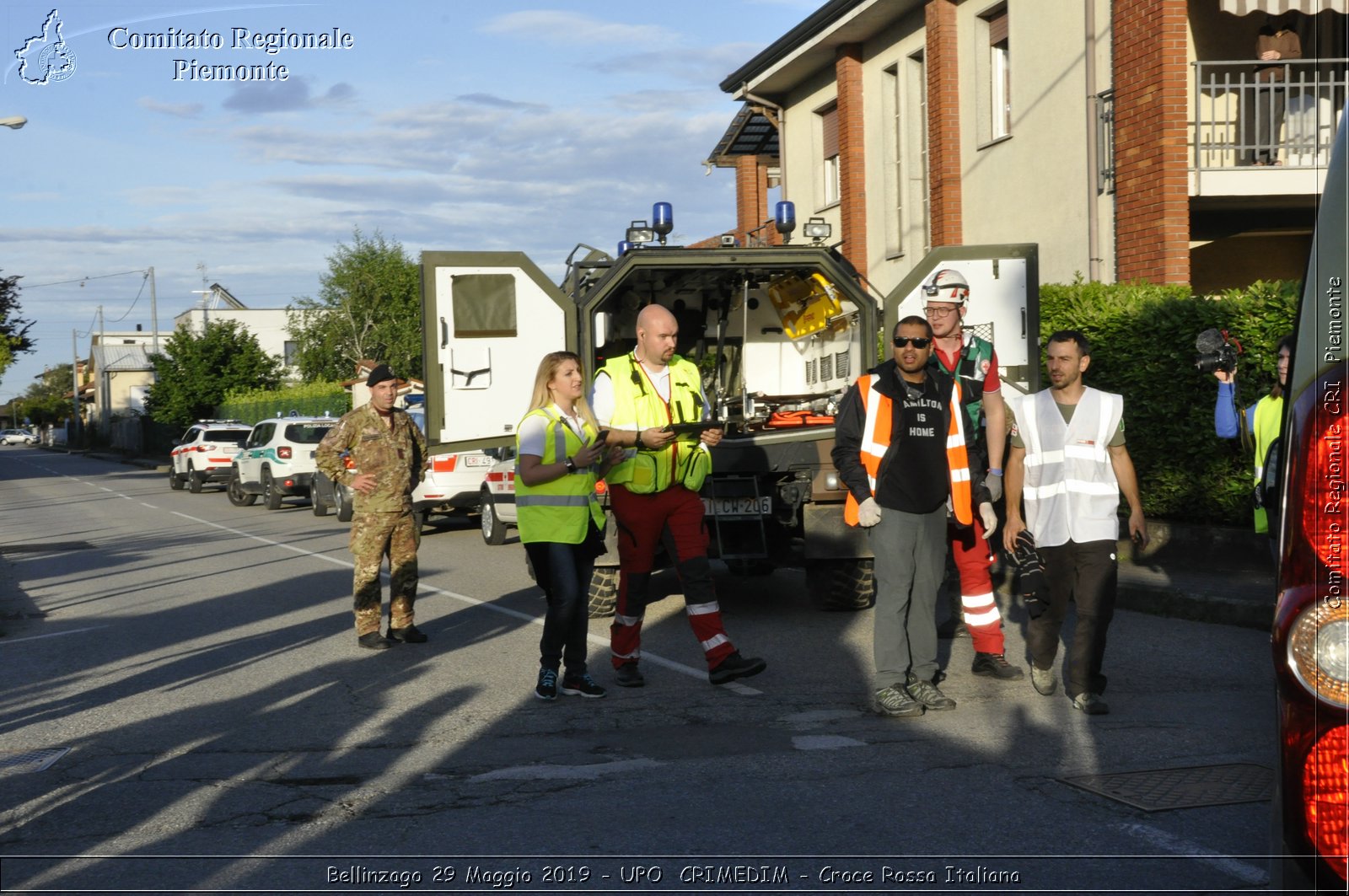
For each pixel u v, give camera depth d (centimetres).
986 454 777
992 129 1750
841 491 983
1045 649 686
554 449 718
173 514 2489
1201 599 919
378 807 520
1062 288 1278
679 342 1302
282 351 7906
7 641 1001
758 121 2567
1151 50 1376
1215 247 1656
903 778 540
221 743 634
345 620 1045
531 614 1049
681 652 863
